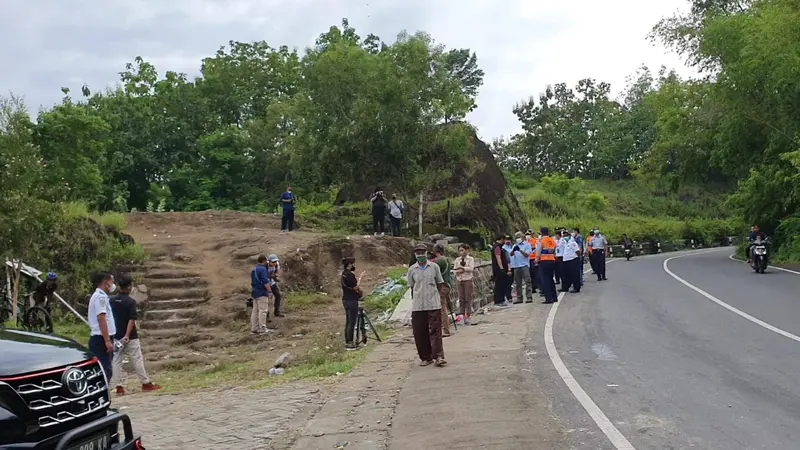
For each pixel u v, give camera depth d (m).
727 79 30.02
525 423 6.96
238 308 17.30
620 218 62.34
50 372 4.76
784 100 28.75
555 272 22.38
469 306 15.23
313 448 6.83
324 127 29.11
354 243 22.56
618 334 12.37
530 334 12.91
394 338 14.09
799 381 8.34
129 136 43.81
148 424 8.62
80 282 17.80
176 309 17.38
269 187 45.81
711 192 78.00
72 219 18.80
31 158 15.40
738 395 7.78
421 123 28.02
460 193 33.94
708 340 11.37
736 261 33.50
